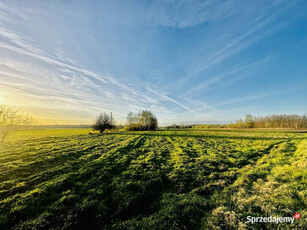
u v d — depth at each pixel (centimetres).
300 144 1756
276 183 764
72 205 635
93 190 748
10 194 679
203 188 810
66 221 547
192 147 1911
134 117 6488
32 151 1402
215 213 570
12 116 1723
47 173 903
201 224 525
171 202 676
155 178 927
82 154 1390
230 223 504
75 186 785
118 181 862
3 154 1282
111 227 534
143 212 632
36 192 693
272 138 2595
